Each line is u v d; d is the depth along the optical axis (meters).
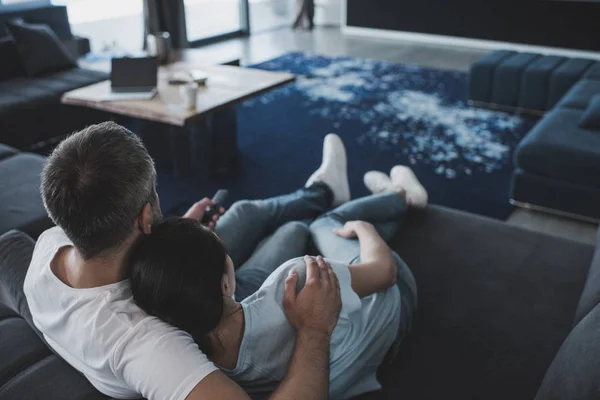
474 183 3.24
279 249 1.57
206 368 0.82
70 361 0.98
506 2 6.11
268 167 3.45
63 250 0.98
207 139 3.17
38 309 0.98
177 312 0.86
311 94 4.81
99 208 0.81
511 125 4.09
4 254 1.24
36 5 4.66
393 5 6.86
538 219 2.86
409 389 1.29
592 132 2.88
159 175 3.34
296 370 0.92
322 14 7.99
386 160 3.53
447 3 6.49
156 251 0.87
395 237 1.89
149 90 3.07
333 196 2.12
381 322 1.29
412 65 5.78
